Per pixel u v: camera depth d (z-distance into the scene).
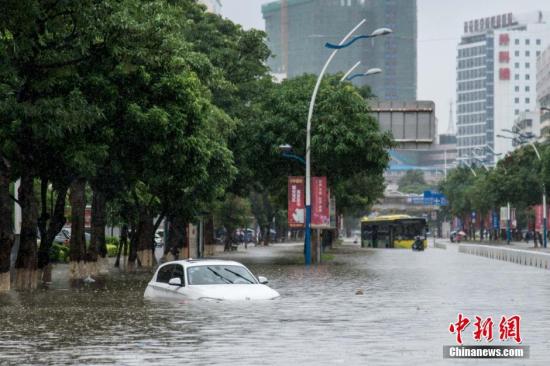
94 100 58.44
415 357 25.80
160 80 62.78
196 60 71.19
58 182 63.25
